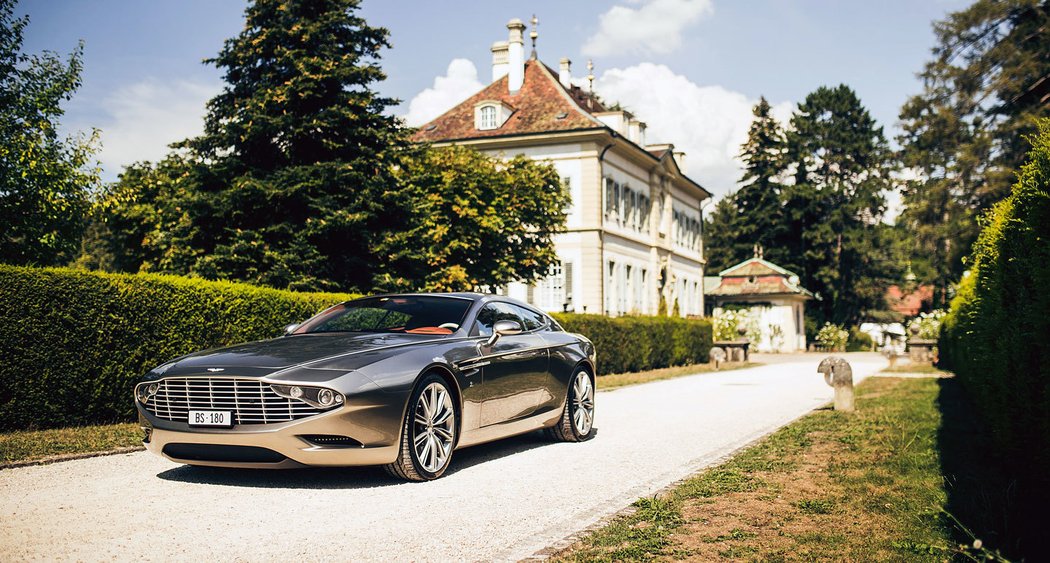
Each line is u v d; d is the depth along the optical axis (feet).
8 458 22.44
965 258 30.63
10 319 28.40
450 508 17.97
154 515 16.79
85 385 30.68
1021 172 20.44
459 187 78.84
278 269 59.93
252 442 19.03
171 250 65.00
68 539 14.78
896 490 19.76
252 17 65.16
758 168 226.17
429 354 21.54
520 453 26.27
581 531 16.06
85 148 53.78
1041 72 113.29
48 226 52.75
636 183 137.18
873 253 208.33
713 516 17.17
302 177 61.93
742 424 35.12
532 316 28.45
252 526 16.03
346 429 19.16
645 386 60.34
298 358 20.24
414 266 67.77
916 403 43.27
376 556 14.11
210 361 20.36
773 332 179.22
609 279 125.18
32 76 53.21
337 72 63.93
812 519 16.85
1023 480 20.67
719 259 277.23
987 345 25.52
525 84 131.95
